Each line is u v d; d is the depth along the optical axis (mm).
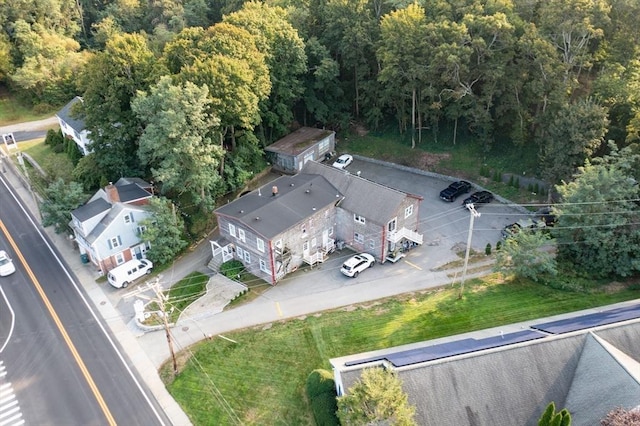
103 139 55469
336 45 68750
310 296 44219
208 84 52250
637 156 42406
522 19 60438
